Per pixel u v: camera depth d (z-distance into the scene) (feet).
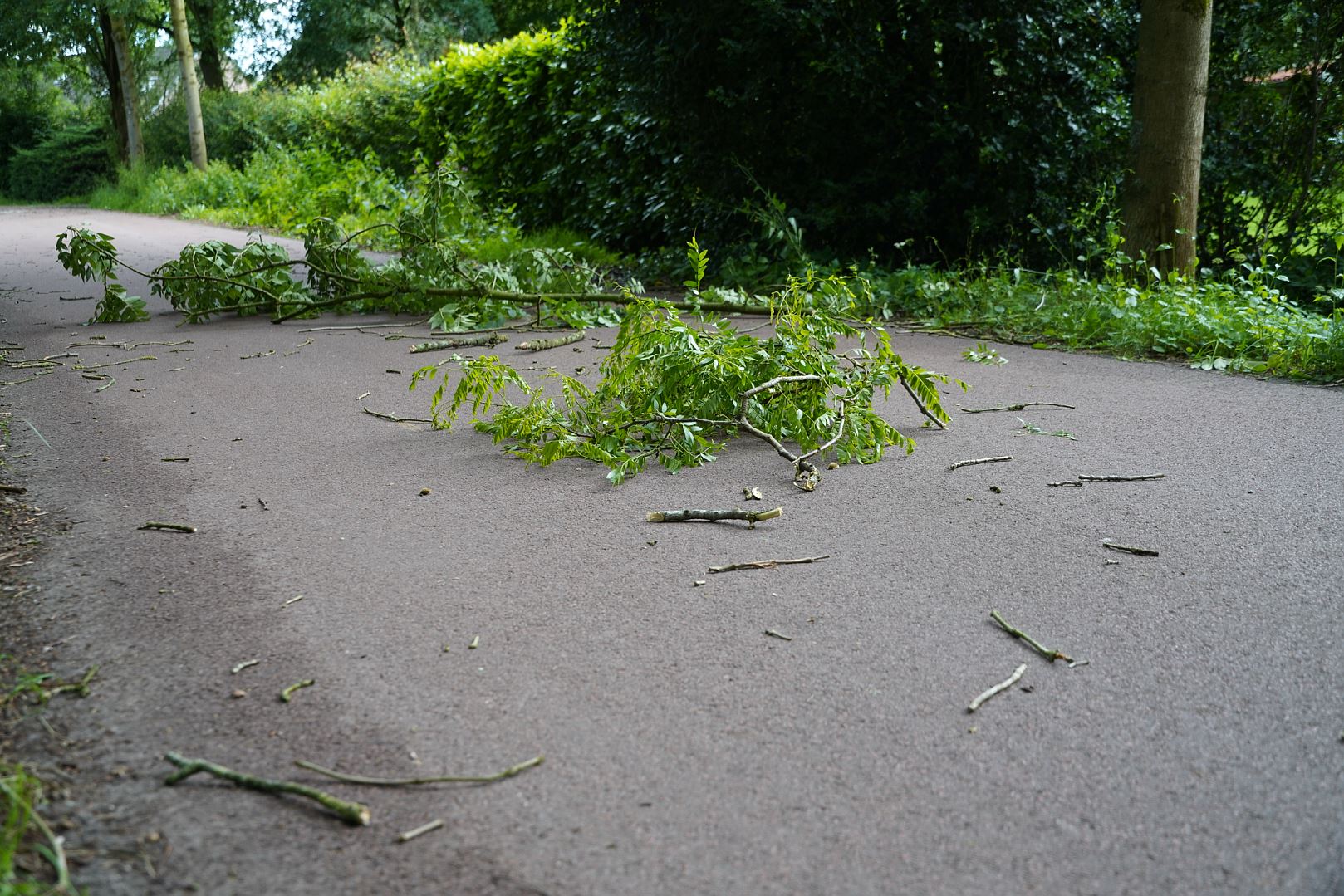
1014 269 29.81
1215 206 32.53
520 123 48.08
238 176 77.20
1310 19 30.45
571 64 42.55
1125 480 12.91
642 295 26.50
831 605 9.31
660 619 9.05
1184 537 10.96
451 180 26.78
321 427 15.70
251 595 9.59
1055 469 13.39
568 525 11.40
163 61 119.44
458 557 10.48
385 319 26.84
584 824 6.32
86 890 5.64
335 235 27.63
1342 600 9.41
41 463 13.80
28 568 10.25
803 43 31.73
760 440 14.90
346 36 125.49
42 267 39.96
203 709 7.61
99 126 121.49
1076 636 8.73
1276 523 11.37
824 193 33.06
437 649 8.54
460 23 130.62
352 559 10.45
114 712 7.56
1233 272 27.25
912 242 33.12
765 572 10.06
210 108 100.68
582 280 28.22
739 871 5.91
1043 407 16.99
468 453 14.25
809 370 14.71
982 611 9.20
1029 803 6.52
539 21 104.99
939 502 12.09
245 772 6.82
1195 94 27.45
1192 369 20.30
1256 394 17.90
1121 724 7.40
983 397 17.78
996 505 11.99
